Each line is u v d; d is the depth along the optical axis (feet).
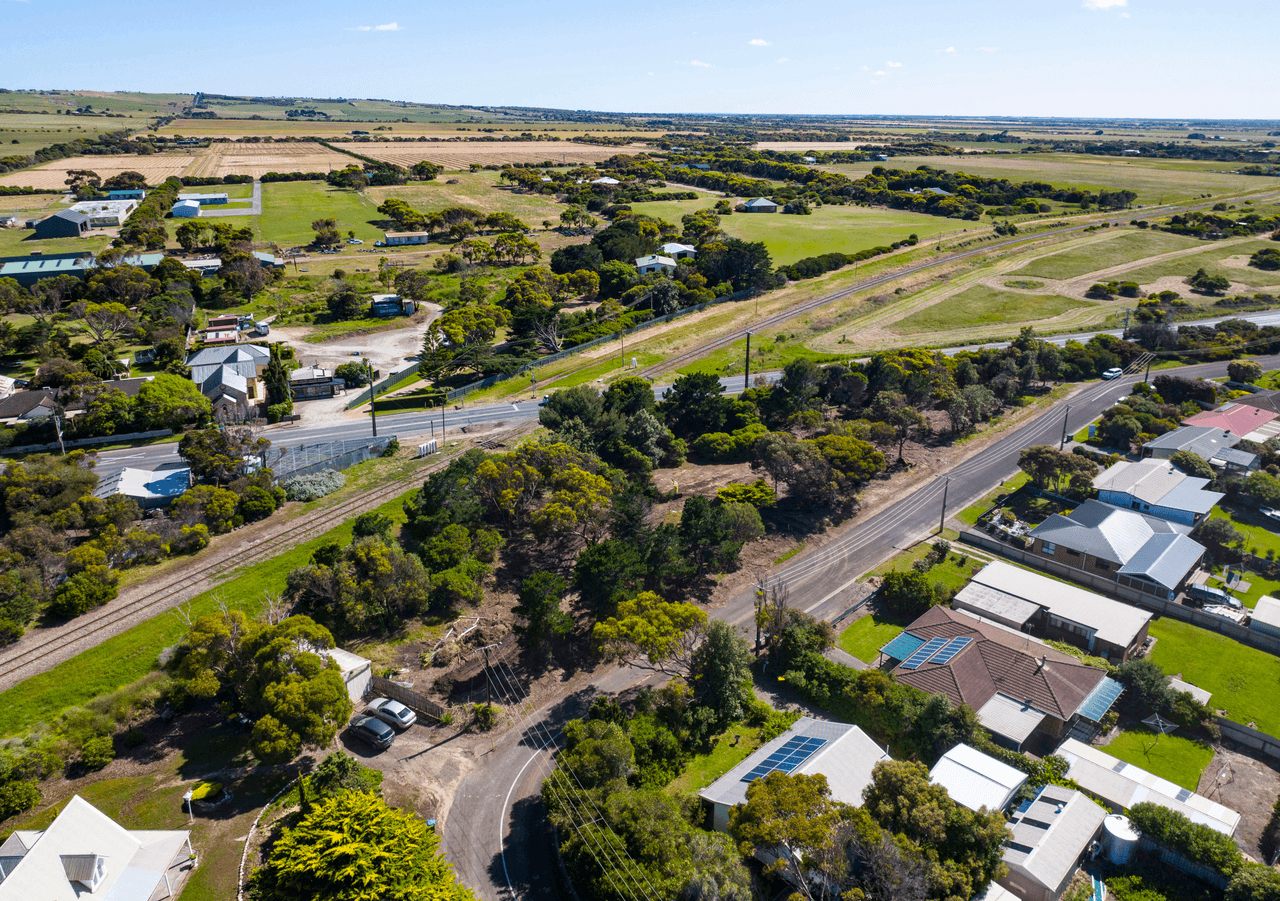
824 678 230.27
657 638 212.23
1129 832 176.96
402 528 320.09
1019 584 278.05
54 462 333.21
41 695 224.12
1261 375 485.97
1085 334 578.66
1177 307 617.21
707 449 399.24
